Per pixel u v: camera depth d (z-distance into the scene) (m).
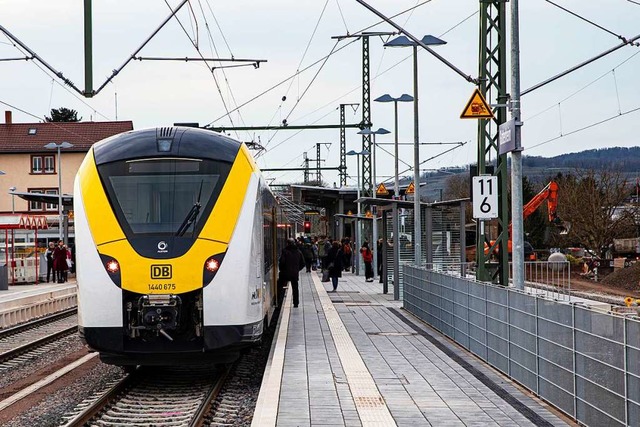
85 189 15.18
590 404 10.03
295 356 16.42
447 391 12.71
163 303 14.30
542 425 10.39
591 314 10.00
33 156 90.44
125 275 14.36
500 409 11.38
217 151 15.65
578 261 61.41
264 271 17.02
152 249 14.50
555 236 71.38
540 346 12.08
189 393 14.60
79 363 18.33
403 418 10.79
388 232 39.22
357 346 18.03
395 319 24.06
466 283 17.31
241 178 15.44
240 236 14.91
